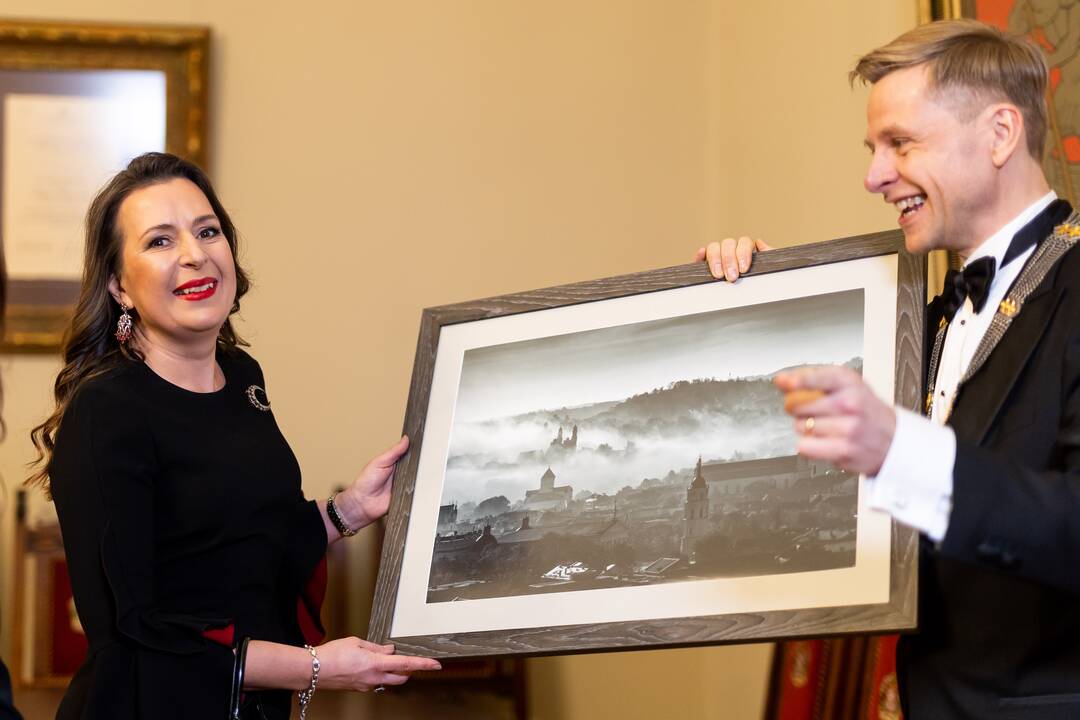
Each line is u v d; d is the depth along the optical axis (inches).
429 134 223.1
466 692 195.5
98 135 212.8
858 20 176.4
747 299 100.3
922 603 82.7
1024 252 82.7
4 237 209.2
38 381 207.9
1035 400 77.2
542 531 100.3
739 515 92.4
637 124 229.1
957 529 68.7
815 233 189.9
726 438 96.1
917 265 91.9
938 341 90.2
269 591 103.0
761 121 209.9
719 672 216.2
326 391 215.6
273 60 220.2
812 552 87.2
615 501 98.3
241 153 217.9
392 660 97.7
